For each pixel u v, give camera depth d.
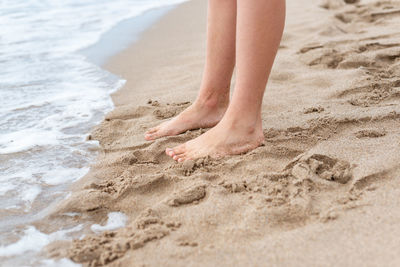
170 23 4.49
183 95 2.56
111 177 1.81
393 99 2.31
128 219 1.53
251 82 1.78
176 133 2.12
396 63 2.77
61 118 2.38
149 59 3.39
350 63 2.85
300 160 1.71
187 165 1.79
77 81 2.94
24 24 4.39
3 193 1.71
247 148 1.87
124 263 1.26
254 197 1.52
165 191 1.66
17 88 2.79
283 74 2.82
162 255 1.27
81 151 2.04
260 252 1.25
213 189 1.58
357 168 1.62
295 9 4.58
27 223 1.53
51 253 1.36
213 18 1.99
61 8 5.14
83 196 1.63
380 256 1.18
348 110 2.20
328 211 1.39
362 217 1.35
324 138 1.93
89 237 1.40
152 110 2.41
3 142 2.12
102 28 4.32
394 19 3.84
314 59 2.99
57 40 3.90
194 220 1.42
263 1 1.64
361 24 3.86
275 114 2.22
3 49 3.60
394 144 1.78
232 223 1.40
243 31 1.71
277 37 1.71
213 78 2.08
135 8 5.23
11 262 1.33
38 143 2.11
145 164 1.87
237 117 1.85
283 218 1.40
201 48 3.59
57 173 1.85
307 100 2.40
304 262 1.19
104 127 2.25
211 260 1.24
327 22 3.88
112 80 2.96
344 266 1.16
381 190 1.48
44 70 3.14
